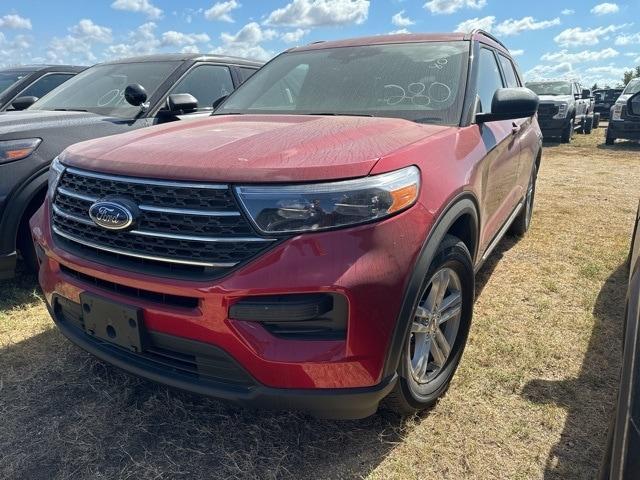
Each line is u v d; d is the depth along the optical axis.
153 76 4.79
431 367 2.35
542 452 2.11
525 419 2.30
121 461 2.07
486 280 3.91
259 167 1.74
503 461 2.06
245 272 1.69
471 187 2.34
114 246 1.94
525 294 3.64
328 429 2.24
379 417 2.30
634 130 12.51
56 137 3.61
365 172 1.76
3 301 3.54
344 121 2.46
